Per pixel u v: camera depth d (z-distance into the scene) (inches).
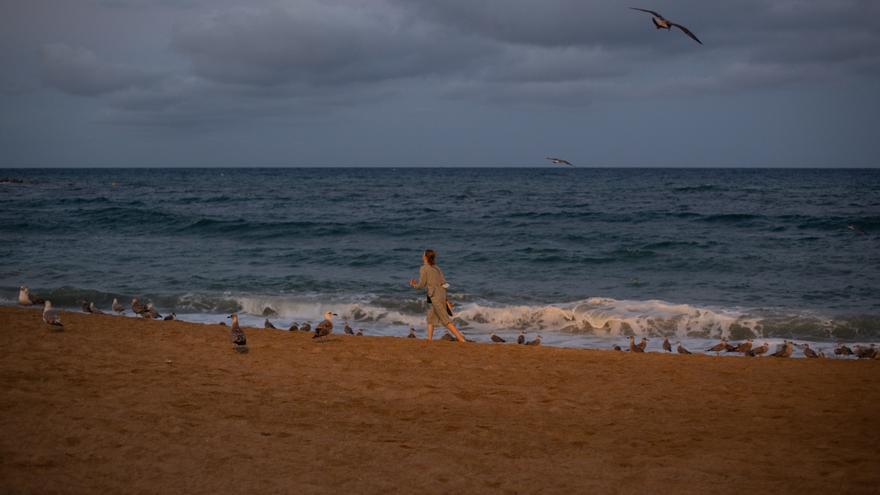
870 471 250.1
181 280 934.4
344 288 887.1
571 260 1119.6
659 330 689.0
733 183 4190.5
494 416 321.1
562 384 389.1
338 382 376.5
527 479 238.7
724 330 682.2
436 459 256.2
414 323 722.2
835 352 573.9
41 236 1391.5
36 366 376.5
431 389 367.2
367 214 1937.7
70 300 796.6
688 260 1107.3
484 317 730.8
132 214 1704.0
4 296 794.2
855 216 1683.1
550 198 2704.2
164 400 321.4
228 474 231.8
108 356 413.4
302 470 238.7
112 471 229.0
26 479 216.8
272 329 561.9
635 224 1646.2
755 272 1008.2
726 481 240.1
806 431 306.2
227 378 373.4
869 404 355.3
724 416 330.3
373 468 243.9
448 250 1229.1
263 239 1407.5
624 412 334.3
